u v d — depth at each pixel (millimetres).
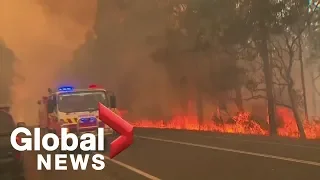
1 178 7926
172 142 14766
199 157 10539
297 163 8711
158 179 7723
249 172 7922
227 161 9562
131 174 8430
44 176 8695
